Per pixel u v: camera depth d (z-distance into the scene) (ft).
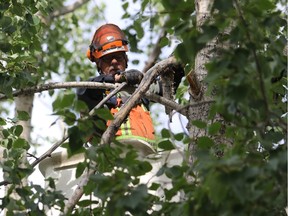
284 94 23.68
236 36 20.62
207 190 19.35
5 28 30.09
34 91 28.84
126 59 31.19
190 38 20.29
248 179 18.79
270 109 20.85
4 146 27.94
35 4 31.83
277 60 20.49
